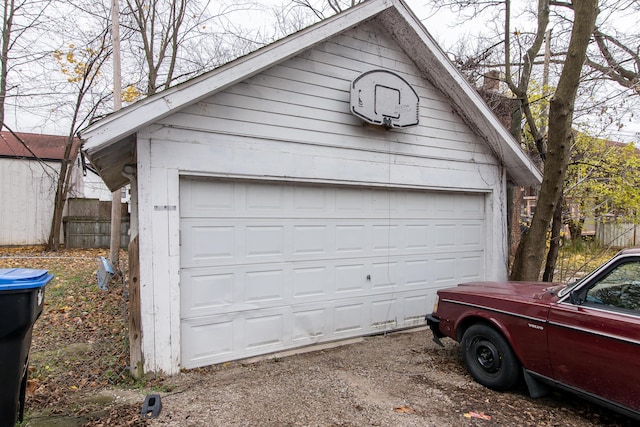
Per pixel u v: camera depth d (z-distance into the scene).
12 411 2.71
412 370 4.44
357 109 5.23
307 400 3.61
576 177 9.60
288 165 4.88
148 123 3.85
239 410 3.39
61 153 15.82
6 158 13.87
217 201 4.52
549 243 8.59
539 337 3.49
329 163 5.21
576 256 9.67
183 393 3.71
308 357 4.84
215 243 4.51
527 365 3.60
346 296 5.53
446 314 4.48
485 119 6.29
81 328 5.79
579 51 5.32
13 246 13.97
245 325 4.70
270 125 4.74
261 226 4.82
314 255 5.24
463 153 6.62
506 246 7.16
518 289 4.18
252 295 4.75
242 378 4.11
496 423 3.26
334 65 5.25
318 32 4.68
